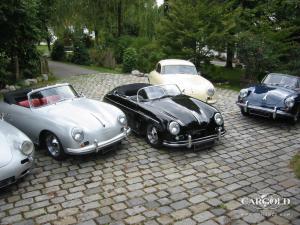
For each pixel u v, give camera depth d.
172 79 10.84
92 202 5.37
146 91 8.26
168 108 7.49
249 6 19.59
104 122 6.80
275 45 15.77
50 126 6.68
